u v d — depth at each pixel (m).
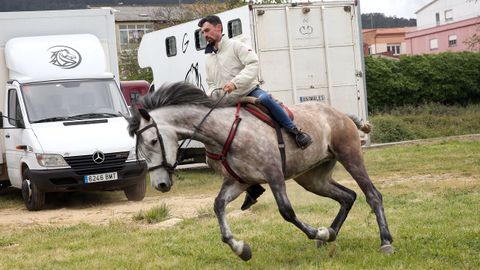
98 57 14.80
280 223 9.77
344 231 9.02
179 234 9.52
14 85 14.12
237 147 7.17
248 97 7.41
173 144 7.16
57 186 13.03
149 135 7.02
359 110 16.55
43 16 15.30
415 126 28.98
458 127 29.30
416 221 9.38
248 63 7.52
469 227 8.76
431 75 33.16
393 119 28.42
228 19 16.52
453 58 33.69
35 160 13.03
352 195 8.41
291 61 16.03
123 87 24.44
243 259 7.31
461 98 34.47
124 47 48.75
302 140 7.42
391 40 67.31
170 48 19.47
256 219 10.24
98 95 14.21
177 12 43.78
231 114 7.30
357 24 16.42
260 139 7.21
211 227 9.85
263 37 15.84
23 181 13.64
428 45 54.62
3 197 16.09
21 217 12.63
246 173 7.26
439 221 9.29
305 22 16.16
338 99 16.41
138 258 8.24
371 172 15.69
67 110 13.85
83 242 9.42
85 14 15.61
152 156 7.09
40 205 13.38
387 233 7.80
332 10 16.30
